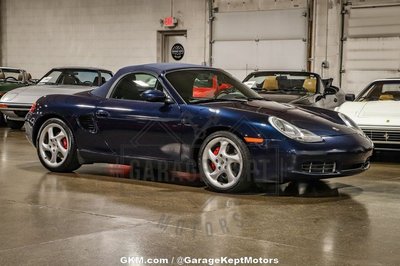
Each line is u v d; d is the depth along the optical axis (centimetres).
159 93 537
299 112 530
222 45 1552
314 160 484
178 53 1641
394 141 719
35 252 334
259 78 922
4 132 1127
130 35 1683
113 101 584
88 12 1744
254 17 1499
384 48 1335
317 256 331
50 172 627
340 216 434
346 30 1380
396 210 458
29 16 1855
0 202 470
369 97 845
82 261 318
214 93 566
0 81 1284
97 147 590
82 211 439
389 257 331
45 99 633
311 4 1421
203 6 1571
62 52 1805
